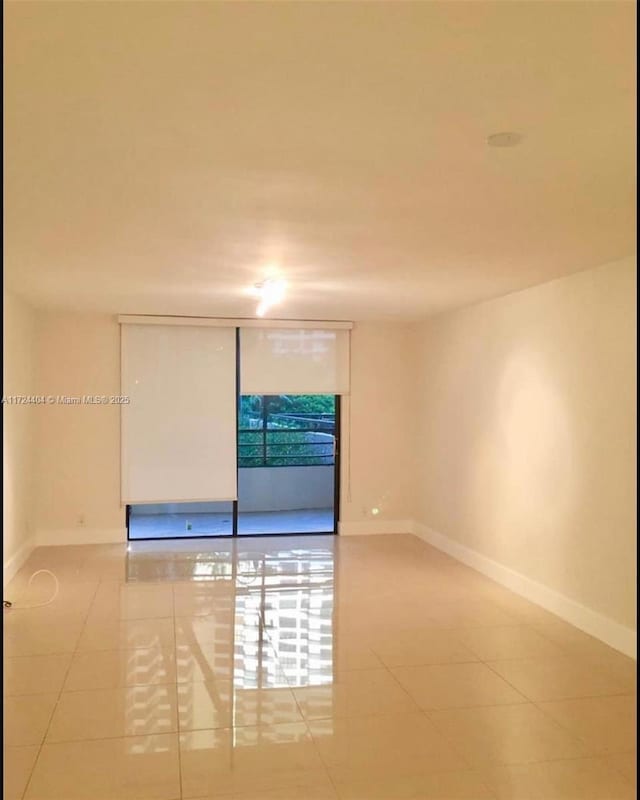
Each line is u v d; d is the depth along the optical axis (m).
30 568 6.27
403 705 3.57
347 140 2.34
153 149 2.44
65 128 2.25
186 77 1.89
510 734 3.28
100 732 3.24
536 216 3.30
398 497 8.02
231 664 4.09
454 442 6.83
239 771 2.93
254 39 1.68
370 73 1.86
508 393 5.73
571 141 2.35
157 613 5.02
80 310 6.98
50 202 3.10
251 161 2.56
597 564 4.55
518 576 5.58
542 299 5.21
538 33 1.66
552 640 4.52
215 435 7.53
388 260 4.34
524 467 5.48
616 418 4.35
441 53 1.75
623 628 4.30
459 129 2.25
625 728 3.35
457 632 4.67
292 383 7.69
